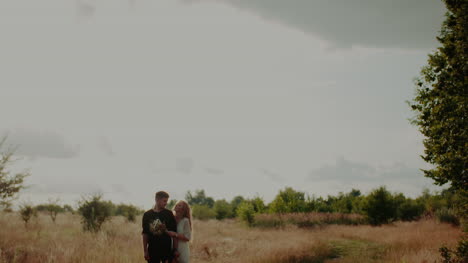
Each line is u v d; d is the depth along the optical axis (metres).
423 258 9.63
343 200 39.62
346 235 18.78
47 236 11.96
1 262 7.97
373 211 26.67
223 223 30.11
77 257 8.86
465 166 7.68
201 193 78.31
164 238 6.05
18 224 13.93
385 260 11.15
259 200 34.50
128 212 21.34
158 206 6.25
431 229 19.12
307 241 14.55
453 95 7.75
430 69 8.34
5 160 11.70
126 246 11.46
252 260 10.73
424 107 8.40
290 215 29.14
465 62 7.52
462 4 7.51
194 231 19.75
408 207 30.52
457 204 9.20
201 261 11.05
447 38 7.99
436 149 8.06
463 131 7.62
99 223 14.98
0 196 11.62
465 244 8.62
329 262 11.77
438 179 8.45
